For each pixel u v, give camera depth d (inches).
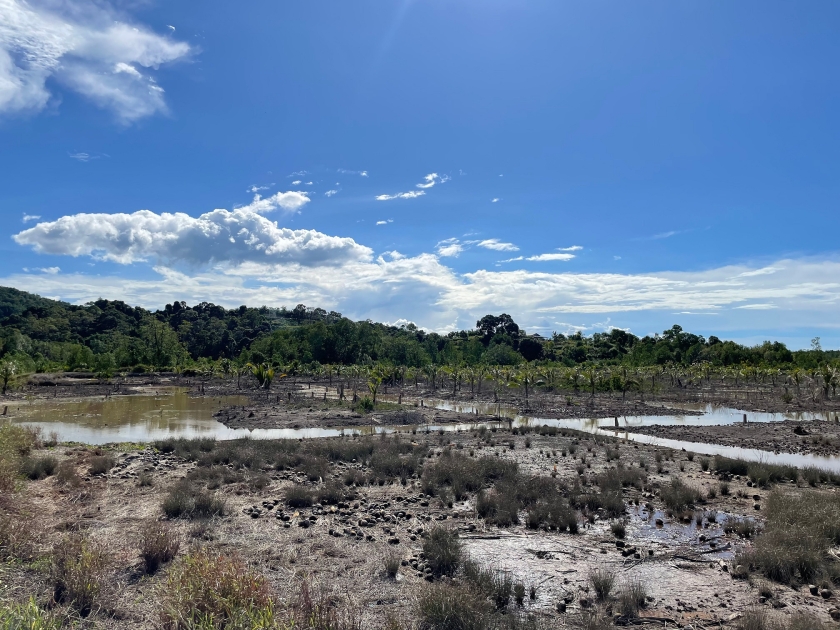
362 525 447.8
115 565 326.3
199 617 232.1
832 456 919.7
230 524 432.1
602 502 516.1
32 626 212.8
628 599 301.0
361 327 4207.7
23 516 393.7
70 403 1738.4
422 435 1044.5
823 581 341.7
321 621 245.0
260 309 7647.6
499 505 501.4
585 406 1754.4
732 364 3169.3
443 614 263.4
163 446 820.6
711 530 458.0
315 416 1395.2
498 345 4463.6
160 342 3801.7
